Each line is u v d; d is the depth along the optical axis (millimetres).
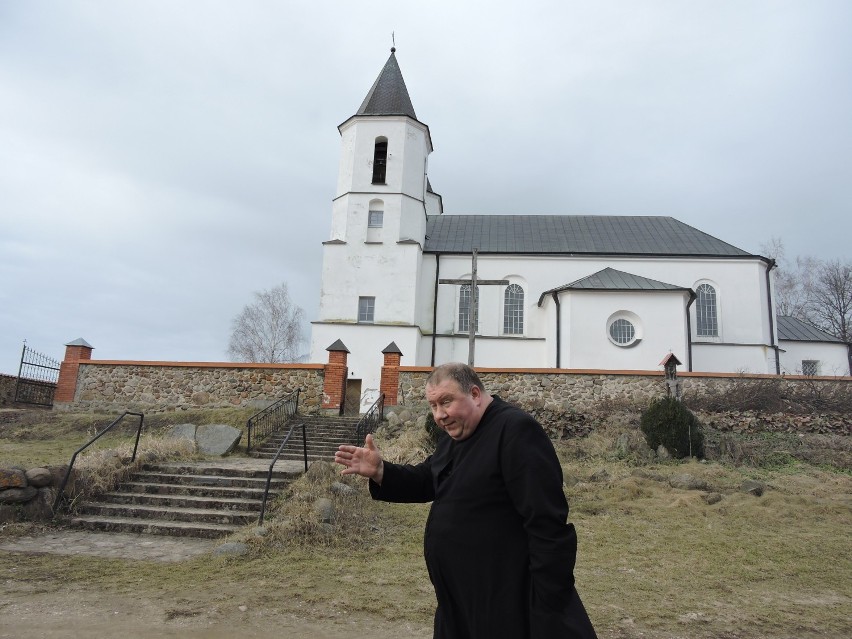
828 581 6656
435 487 2938
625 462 12883
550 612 2342
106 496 9391
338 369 18625
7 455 12453
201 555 7141
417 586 6137
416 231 27359
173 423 17250
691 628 5191
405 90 29047
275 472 10375
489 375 17453
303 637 4742
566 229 30656
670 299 23469
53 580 5996
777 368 25969
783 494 10547
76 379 19562
